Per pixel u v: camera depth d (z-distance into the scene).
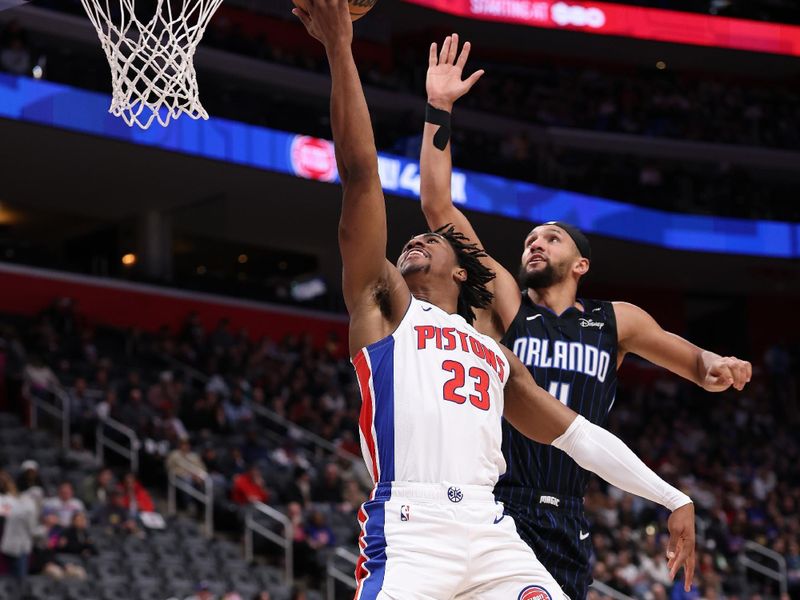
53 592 14.17
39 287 24.42
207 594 14.52
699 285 33.28
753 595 21.12
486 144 28.56
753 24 33.91
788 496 26.17
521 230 27.50
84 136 22.16
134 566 15.52
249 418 21.09
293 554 17.34
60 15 23.83
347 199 4.02
